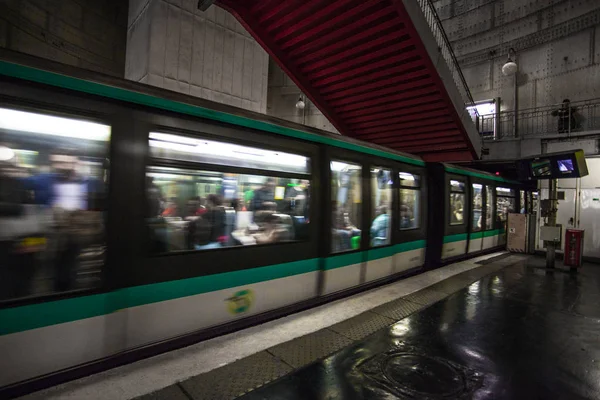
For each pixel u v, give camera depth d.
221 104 3.84
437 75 7.84
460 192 9.30
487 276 7.56
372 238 6.07
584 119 12.74
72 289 2.76
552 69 13.80
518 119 14.83
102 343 2.92
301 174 4.71
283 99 22.64
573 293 6.27
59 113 2.70
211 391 2.80
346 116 10.81
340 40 7.66
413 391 2.96
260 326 4.21
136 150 3.12
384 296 5.73
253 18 7.62
